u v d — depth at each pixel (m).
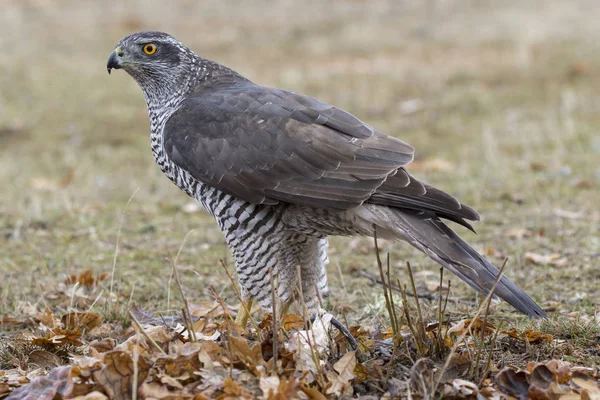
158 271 11.89
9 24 32.72
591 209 14.15
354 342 7.93
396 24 31.61
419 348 7.77
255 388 7.08
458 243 8.07
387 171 8.29
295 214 8.71
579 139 18.45
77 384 6.94
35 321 9.95
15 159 19.25
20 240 13.49
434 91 23.27
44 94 24.22
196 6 35.88
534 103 21.62
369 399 7.07
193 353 7.21
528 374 7.26
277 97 9.06
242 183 8.72
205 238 13.52
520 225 13.50
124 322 9.86
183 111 9.33
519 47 25.98
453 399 6.99
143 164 18.69
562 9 31.81
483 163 17.45
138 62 9.95
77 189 16.62
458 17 31.95
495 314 9.78
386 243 12.84
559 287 10.70
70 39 30.84
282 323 8.54
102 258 12.52
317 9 34.62
